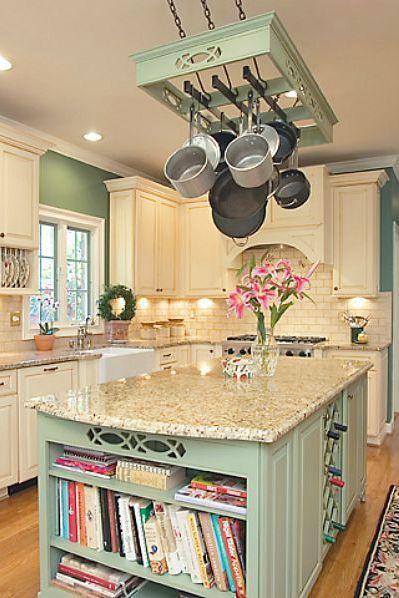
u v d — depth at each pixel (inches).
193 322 231.3
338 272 188.9
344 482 102.7
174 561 69.5
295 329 205.5
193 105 89.0
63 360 143.1
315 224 182.9
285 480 69.7
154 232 202.2
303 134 106.7
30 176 144.1
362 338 184.9
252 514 62.2
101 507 76.6
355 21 100.3
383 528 111.2
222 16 99.3
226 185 94.7
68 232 183.8
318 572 87.4
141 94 135.3
